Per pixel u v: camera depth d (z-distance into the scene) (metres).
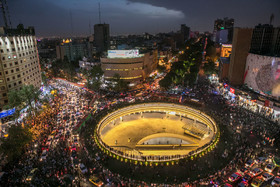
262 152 51.59
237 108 83.00
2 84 74.88
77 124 67.31
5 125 69.56
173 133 71.00
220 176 43.75
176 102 91.75
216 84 120.44
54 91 103.00
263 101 74.88
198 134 69.19
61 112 81.12
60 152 51.81
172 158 51.22
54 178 41.16
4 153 46.75
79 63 182.25
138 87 128.25
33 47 97.75
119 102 94.12
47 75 168.75
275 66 72.38
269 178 41.53
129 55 131.38
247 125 67.62
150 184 42.41
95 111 82.88
